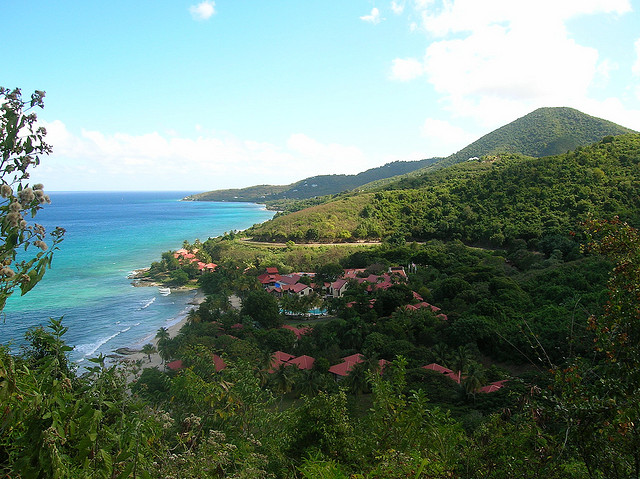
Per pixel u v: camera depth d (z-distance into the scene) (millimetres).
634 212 69375
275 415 10797
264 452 9258
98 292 74438
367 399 30766
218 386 8516
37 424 3547
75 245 133375
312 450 9578
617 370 5156
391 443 7762
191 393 8570
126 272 92500
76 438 3941
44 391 3916
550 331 31516
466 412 24859
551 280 46656
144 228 183375
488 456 6336
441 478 6004
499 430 6645
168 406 8758
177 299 71188
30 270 3457
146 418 4820
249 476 6207
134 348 46688
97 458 3873
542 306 40656
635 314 5195
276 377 33281
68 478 3652
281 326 51719
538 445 5852
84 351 45031
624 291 5539
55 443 3533
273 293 66688
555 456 5461
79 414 3789
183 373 9211
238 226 191000
